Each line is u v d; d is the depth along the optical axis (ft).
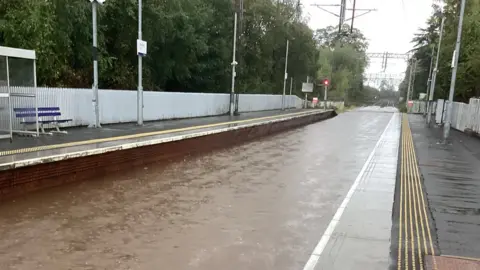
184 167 37.40
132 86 74.13
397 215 23.17
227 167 38.32
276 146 55.88
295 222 22.15
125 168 34.50
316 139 66.44
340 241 19.25
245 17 125.80
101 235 19.42
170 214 23.02
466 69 85.40
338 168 39.50
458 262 16.46
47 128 45.37
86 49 58.54
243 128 60.03
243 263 16.55
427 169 37.86
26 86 39.99
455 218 22.59
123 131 46.85
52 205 23.98
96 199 25.63
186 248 18.03
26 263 16.10
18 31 45.29
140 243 18.52
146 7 68.03
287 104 143.23
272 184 31.53
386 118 135.03
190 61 90.07
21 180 25.30
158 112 67.92
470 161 42.83
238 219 22.43
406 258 17.03
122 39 69.05
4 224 20.58
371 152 51.52
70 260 16.48
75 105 49.98
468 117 74.28
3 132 38.68
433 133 76.48
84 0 54.70
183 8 82.28
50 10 48.32
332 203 26.32
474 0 88.79
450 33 96.89
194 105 80.12
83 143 35.22
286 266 16.33
